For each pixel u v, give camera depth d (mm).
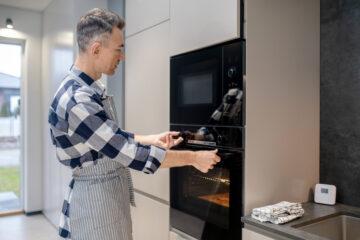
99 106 1134
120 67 2617
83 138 1104
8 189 4457
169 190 2000
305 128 1760
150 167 1123
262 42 1540
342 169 1767
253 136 1517
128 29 2447
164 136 1512
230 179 1540
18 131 4488
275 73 1597
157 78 2107
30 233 3678
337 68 1778
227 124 1559
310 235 1252
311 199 1800
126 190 1352
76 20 3012
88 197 1241
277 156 1617
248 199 1508
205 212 1706
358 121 1700
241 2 1484
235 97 1515
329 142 1818
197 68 1737
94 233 1240
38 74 4371
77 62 1245
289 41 1660
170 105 1956
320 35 1840
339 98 1773
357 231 1578
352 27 1717
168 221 2014
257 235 1417
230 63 1534
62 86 1199
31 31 4285
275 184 1609
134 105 2391
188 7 1767
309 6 1771
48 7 3975
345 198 1755
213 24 1595
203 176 1725
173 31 1895
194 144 1759
